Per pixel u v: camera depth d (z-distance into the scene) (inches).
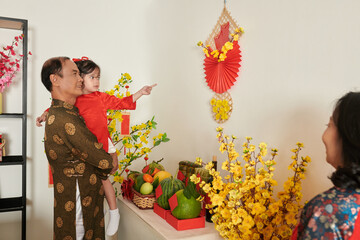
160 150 104.3
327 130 30.8
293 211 48.1
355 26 46.5
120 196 89.4
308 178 54.2
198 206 62.2
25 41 86.0
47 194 96.7
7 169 93.0
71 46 99.3
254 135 67.2
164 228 61.3
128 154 89.0
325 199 27.7
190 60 91.7
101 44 103.1
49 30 96.5
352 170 27.1
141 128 89.0
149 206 74.3
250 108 68.4
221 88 76.8
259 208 47.9
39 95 95.3
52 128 55.8
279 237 50.4
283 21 59.7
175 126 98.3
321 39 52.0
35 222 95.6
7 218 93.0
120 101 78.2
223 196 52.9
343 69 48.2
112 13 104.3
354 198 26.9
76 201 58.6
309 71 54.2
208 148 83.7
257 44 66.2
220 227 52.5
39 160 95.7
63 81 57.3
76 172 57.9
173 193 67.2
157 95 105.1
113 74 104.9
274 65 61.8
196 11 89.0
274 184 48.8
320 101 52.1
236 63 71.9
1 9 91.0
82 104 71.7
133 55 107.3
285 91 59.2
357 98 27.9
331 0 50.2
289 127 58.3
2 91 86.3
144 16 108.3
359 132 26.7
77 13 99.9
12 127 93.1
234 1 73.4
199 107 87.7
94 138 58.5
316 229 27.0
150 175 80.5
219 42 77.1
